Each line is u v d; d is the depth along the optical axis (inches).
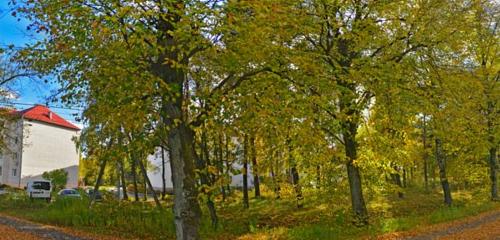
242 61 426.0
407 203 1250.0
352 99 564.4
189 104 411.8
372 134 691.4
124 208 941.2
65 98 430.3
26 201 1375.5
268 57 432.8
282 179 1028.5
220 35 384.8
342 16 638.5
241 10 379.9
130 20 346.0
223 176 425.4
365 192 904.3
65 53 371.2
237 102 429.4
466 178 1413.6
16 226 820.0
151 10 342.6
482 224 771.4
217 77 540.7
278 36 458.6
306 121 458.3
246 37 378.0
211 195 419.2
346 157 661.9
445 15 657.0
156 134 513.3
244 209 1180.5
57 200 1129.4
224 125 450.3
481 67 921.5
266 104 426.9
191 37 351.6
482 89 741.3
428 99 627.2
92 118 502.9
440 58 682.2
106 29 337.1
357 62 593.0
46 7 366.9
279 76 443.2
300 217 988.6
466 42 724.7
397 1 629.9
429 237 629.3
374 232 676.7
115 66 374.9
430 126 737.0
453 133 706.8
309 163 756.6
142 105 402.9
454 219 859.4
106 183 2630.4
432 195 1466.5
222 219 951.6
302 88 461.1
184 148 402.6
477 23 702.5
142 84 373.1
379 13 647.8
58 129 2696.9
